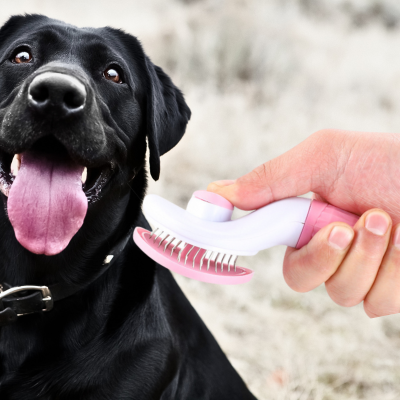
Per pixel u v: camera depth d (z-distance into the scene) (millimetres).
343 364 882
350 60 2734
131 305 652
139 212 699
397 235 529
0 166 614
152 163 678
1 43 684
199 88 2150
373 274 540
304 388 829
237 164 1542
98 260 648
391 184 567
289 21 2850
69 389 620
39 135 587
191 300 1014
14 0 2787
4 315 611
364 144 571
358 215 587
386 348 934
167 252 552
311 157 581
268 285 1091
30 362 625
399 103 2480
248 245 551
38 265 638
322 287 1105
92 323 638
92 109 604
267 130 1794
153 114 686
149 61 707
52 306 623
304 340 928
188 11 2717
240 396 733
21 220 586
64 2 2967
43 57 646
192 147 1573
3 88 644
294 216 556
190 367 701
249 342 918
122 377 632
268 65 2363
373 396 838
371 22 3463
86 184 660
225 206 560
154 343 652
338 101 2322
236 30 2377
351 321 1001
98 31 685
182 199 1366
